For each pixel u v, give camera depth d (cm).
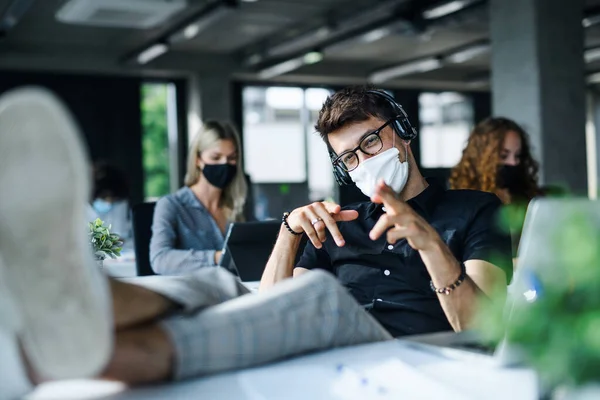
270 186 464
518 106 731
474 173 295
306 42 1016
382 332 120
